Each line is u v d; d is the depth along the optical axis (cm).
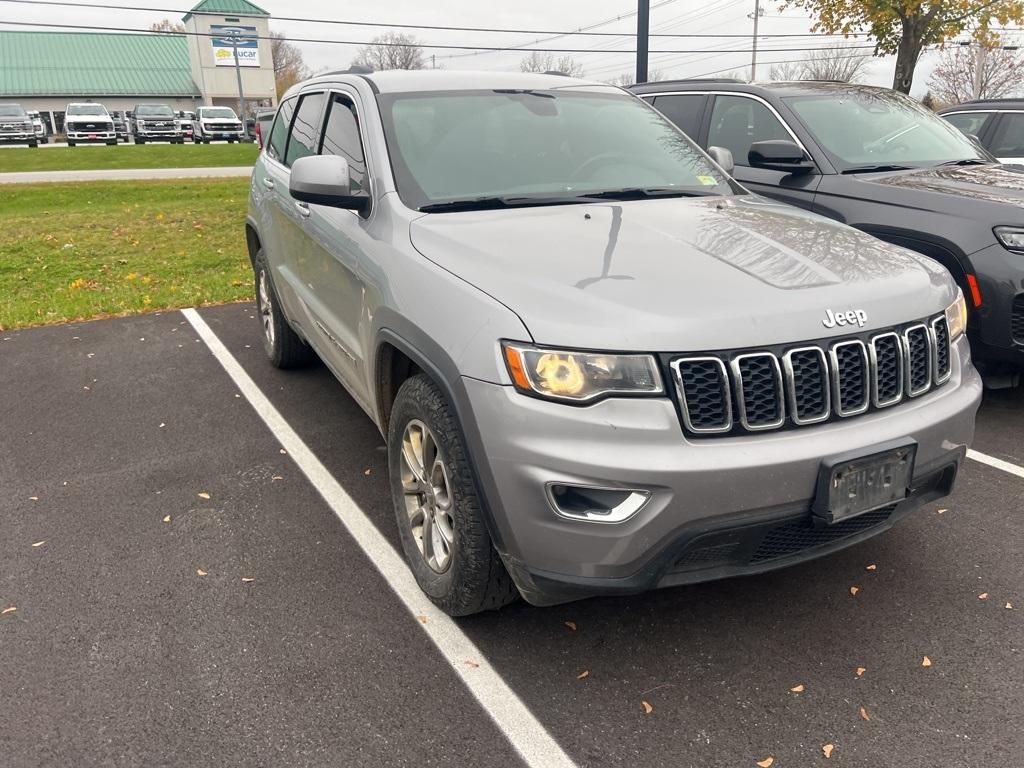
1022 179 511
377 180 348
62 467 429
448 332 262
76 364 596
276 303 536
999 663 272
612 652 281
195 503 389
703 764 234
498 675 271
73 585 322
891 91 650
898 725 246
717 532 238
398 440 310
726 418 241
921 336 276
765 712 253
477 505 264
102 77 6275
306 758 237
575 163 374
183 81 6456
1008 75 4081
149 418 495
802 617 298
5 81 6012
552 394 237
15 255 1002
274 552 346
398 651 282
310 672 272
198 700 260
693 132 658
